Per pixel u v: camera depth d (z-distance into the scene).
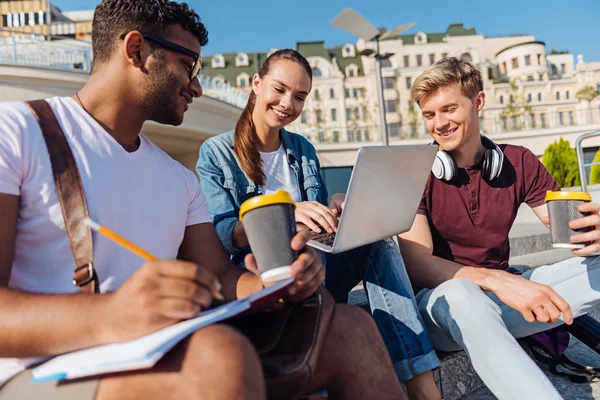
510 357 1.34
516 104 49.41
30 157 1.01
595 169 11.05
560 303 1.48
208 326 0.80
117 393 0.76
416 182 1.54
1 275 0.92
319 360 1.14
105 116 1.16
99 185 1.08
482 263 2.01
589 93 49.72
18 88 9.97
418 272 1.85
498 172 1.93
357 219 1.40
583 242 1.54
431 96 1.93
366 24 9.91
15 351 0.80
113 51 1.15
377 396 1.14
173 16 1.19
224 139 2.11
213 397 0.73
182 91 1.25
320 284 1.14
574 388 1.85
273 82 2.06
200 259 1.36
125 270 1.09
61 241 1.02
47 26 46.88
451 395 1.80
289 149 2.21
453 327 1.49
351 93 50.44
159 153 1.30
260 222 0.99
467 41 54.66
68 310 0.78
